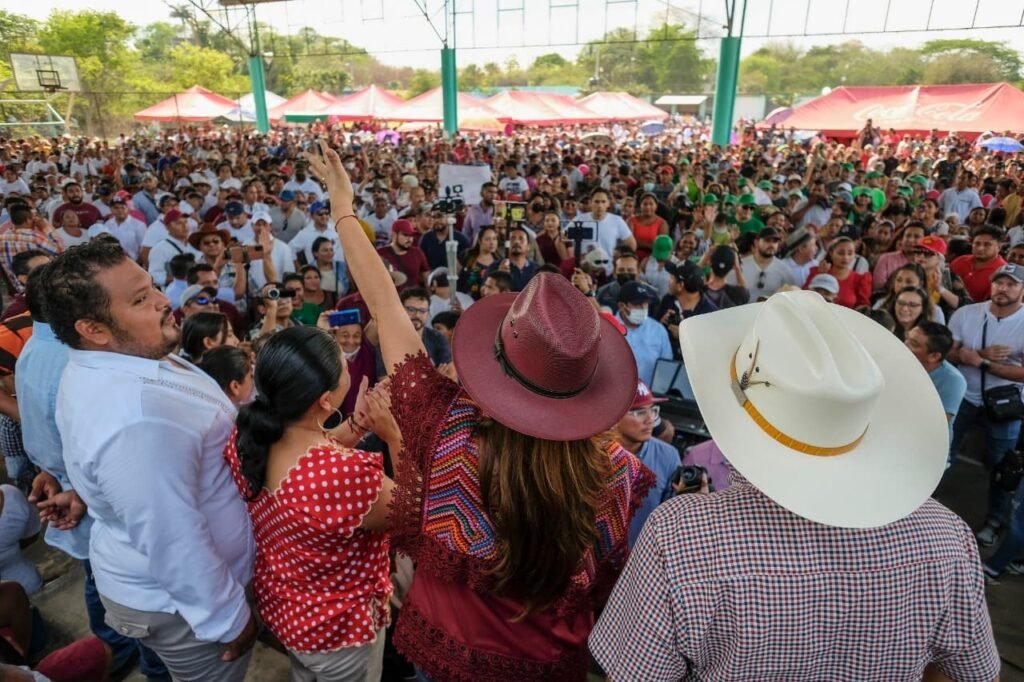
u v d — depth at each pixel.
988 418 3.85
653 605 1.07
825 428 1.07
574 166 16.84
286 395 1.53
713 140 24.06
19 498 2.65
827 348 1.08
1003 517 3.68
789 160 18.22
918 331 3.42
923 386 1.22
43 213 9.79
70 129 42.28
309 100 33.44
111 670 2.54
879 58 63.94
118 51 55.62
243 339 4.88
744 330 1.35
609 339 1.27
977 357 4.01
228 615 1.60
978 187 12.95
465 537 1.15
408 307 3.70
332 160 1.68
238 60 63.84
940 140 26.66
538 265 5.89
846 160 19.61
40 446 2.17
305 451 1.58
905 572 1.03
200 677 1.76
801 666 1.05
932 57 61.59
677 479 2.06
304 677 1.87
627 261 4.86
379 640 1.89
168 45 65.44
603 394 1.15
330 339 1.66
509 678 1.24
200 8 31.28
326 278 6.07
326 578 1.67
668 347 4.02
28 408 2.13
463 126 31.66
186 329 3.09
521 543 1.08
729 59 23.06
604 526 1.21
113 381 1.50
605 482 1.18
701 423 3.21
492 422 1.12
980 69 58.97
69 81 34.22
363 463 1.58
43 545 3.53
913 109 25.88
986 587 3.40
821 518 1.01
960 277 5.55
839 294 5.43
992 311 4.04
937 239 6.06
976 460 4.72
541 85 77.06
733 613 1.03
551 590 1.14
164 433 1.49
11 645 2.52
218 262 5.56
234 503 1.73
